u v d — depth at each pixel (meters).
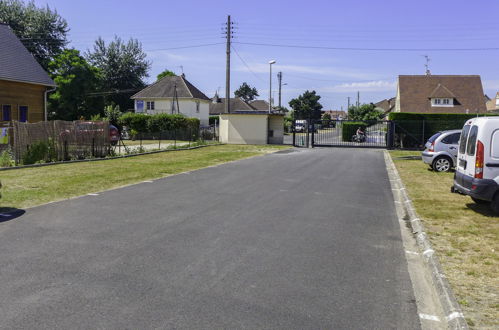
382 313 4.27
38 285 4.71
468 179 8.81
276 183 12.85
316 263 5.70
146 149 24.56
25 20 52.81
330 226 7.78
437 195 11.02
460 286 4.83
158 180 12.99
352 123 42.34
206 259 5.72
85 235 6.74
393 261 5.91
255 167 17.23
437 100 49.66
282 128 35.66
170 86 52.28
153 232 6.99
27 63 27.33
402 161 20.98
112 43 63.41
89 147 19.14
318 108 96.31
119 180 12.70
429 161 16.64
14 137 15.91
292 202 9.92
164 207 8.99
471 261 5.71
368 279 5.19
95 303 4.28
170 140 37.66
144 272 5.18
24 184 11.54
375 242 6.84
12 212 8.29
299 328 3.88
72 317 3.96
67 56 52.75
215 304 4.33
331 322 4.02
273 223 7.84
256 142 34.69
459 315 4.07
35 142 16.59
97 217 7.98
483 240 6.76
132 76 63.84
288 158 21.81
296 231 7.32
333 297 4.61
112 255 5.79
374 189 12.38
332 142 40.59
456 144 16.41
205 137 39.41
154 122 40.34
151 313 4.09
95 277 4.98
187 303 4.34
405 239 7.15
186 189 11.38
